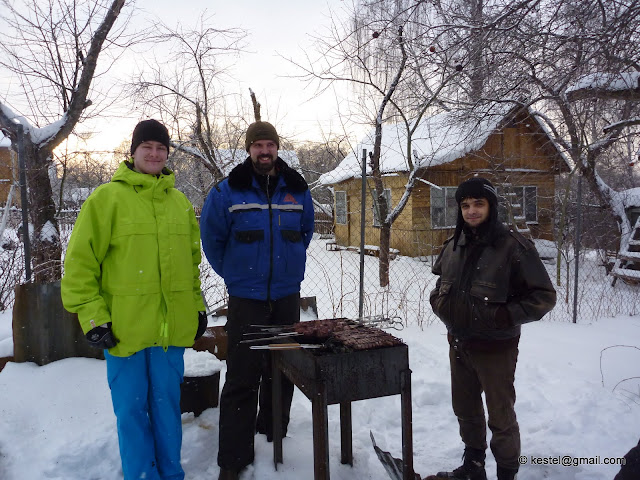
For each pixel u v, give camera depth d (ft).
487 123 22.88
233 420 8.14
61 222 19.83
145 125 7.51
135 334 7.11
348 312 19.77
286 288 8.70
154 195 7.55
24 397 9.39
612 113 20.47
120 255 7.19
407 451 7.15
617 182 50.65
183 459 8.63
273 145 8.42
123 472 7.65
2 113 15.80
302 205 9.03
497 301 7.06
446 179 38.68
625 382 12.06
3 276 17.34
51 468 8.00
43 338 10.59
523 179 40.55
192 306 7.93
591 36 12.87
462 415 8.04
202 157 24.08
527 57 15.14
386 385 7.00
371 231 41.96
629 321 18.74
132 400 7.19
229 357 8.40
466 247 7.60
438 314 7.93
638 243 28.71
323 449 6.63
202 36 23.89
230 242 8.60
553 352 14.47
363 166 14.83
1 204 18.83
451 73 18.31
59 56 18.29
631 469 5.21
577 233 18.70
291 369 7.68
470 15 15.81
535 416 10.58
